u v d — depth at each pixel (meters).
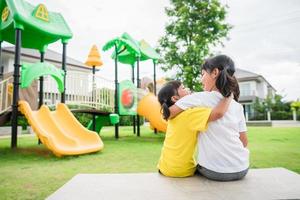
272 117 30.84
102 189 1.49
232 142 1.69
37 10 6.78
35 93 8.70
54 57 20.42
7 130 12.71
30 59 17.70
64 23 7.70
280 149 5.63
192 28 12.22
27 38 7.38
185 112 1.78
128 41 9.38
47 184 3.02
